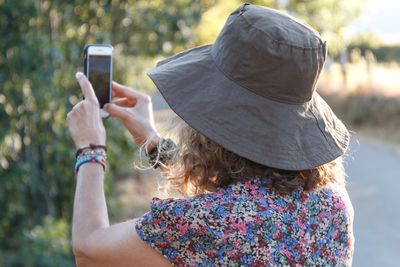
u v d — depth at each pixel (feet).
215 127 5.78
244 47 5.77
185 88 5.95
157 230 5.66
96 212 6.05
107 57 7.57
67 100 21.26
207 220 5.60
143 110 7.77
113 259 5.79
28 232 22.53
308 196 5.95
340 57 62.39
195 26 24.22
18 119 21.13
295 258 5.70
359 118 57.82
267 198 5.75
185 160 5.98
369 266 24.48
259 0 32.12
